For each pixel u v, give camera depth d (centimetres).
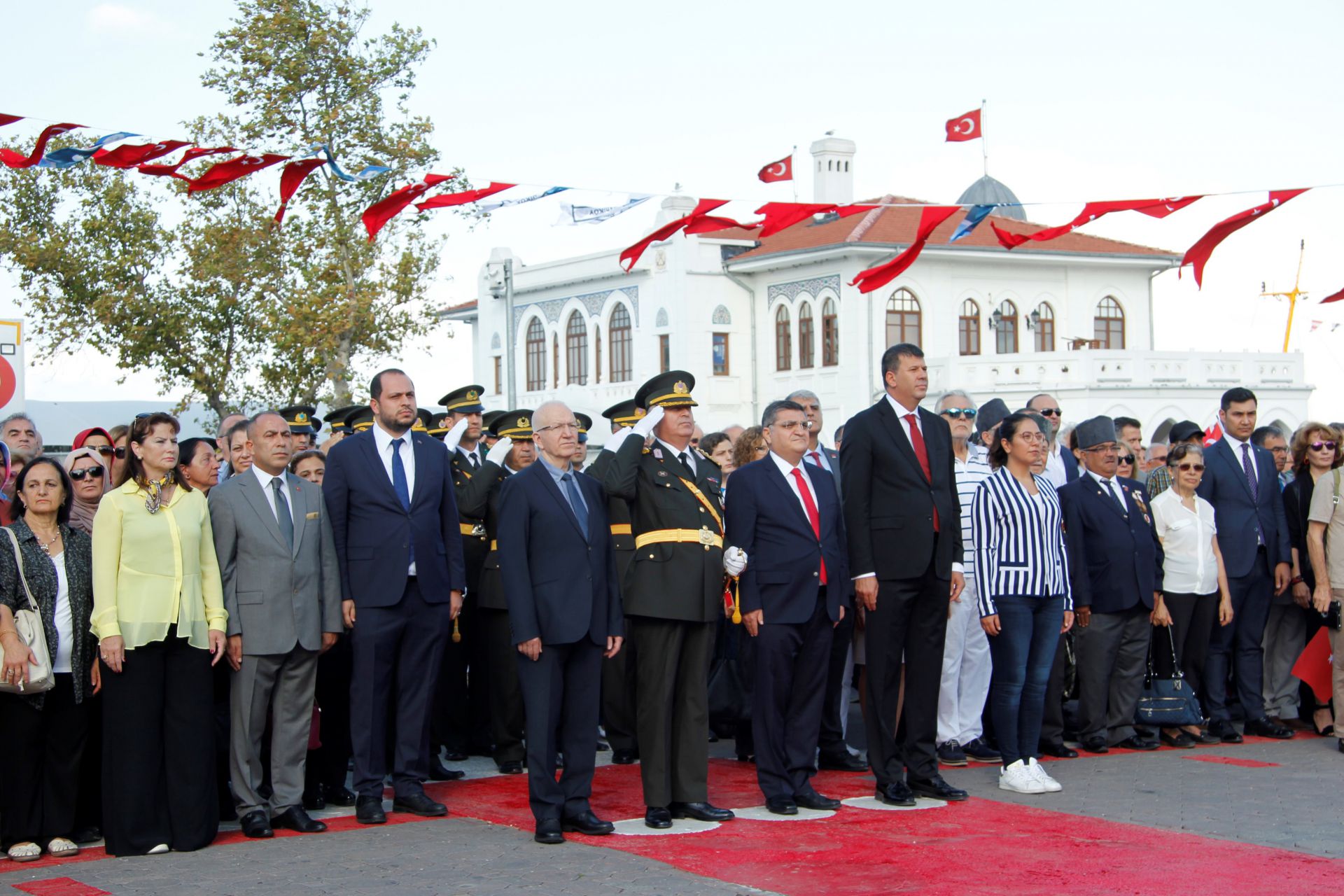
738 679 1074
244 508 863
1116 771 1020
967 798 916
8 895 706
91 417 3189
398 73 2772
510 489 845
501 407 5356
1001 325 4519
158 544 823
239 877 738
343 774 947
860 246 4219
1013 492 952
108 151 859
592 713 849
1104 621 1101
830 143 4778
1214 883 704
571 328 5072
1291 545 1191
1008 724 951
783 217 938
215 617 841
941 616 916
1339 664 1112
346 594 891
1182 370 3906
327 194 2709
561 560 840
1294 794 928
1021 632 944
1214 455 1202
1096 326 4656
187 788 812
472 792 976
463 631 1124
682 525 861
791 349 4553
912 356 912
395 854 785
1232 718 1219
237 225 2848
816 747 909
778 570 883
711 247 4619
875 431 909
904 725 937
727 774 1034
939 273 4406
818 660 894
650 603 848
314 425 1216
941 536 904
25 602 799
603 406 4881
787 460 905
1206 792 936
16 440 1027
